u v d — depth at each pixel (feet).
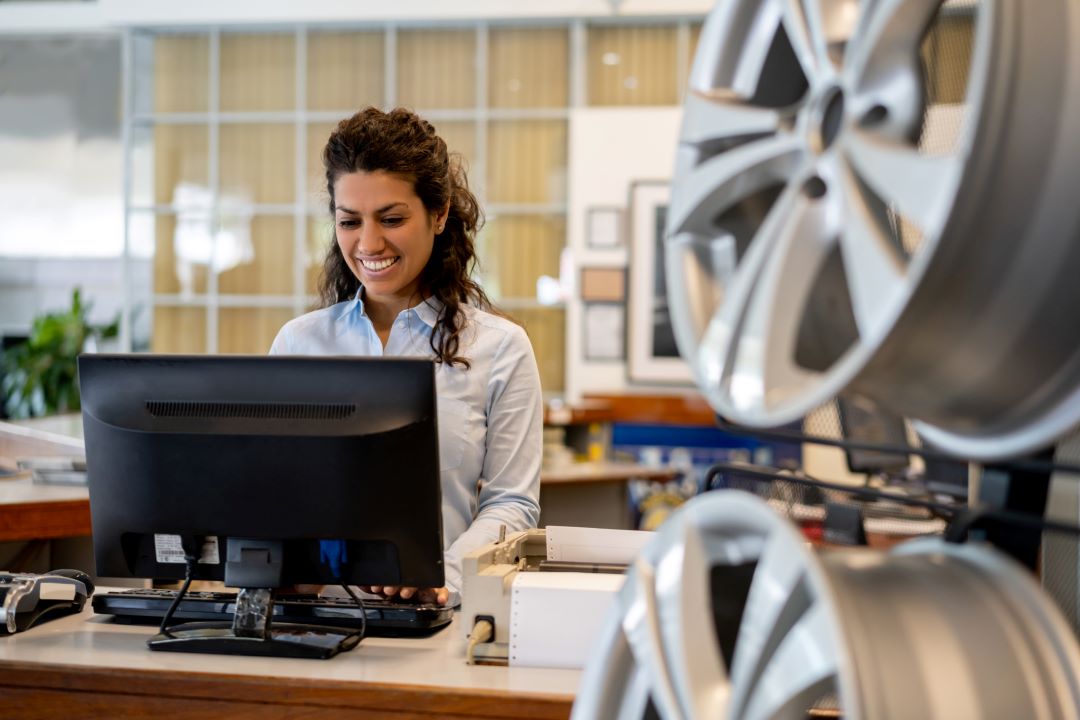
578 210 23.58
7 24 26.84
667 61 23.71
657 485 18.39
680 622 2.81
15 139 28.71
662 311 23.45
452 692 4.51
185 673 4.73
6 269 29.76
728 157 3.12
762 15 3.22
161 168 24.85
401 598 5.71
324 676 4.70
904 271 2.53
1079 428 3.22
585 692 3.01
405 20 23.90
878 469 11.05
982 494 3.02
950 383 2.68
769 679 2.52
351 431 4.90
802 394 2.68
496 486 6.73
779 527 2.63
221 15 24.18
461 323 6.86
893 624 2.52
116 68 28.32
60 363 28.17
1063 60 2.37
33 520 7.95
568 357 23.79
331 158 6.45
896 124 2.70
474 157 24.06
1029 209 2.38
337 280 7.20
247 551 5.16
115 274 29.58
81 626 5.71
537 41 23.88
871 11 2.67
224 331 24.82
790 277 2.85
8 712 4.88
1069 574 3.56
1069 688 2.50
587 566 5.52
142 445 5.11
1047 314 2.51
